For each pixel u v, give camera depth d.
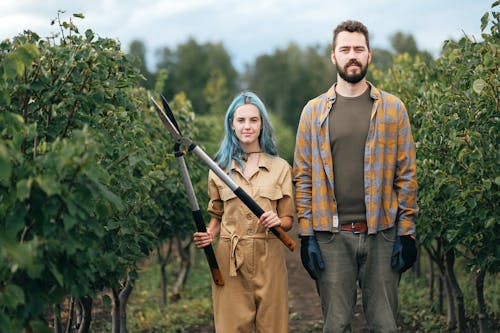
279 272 3.51
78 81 3.08
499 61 3.46
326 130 3.41
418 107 4.27
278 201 3.58
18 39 3.12
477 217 3.67
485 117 3.56
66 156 2.30
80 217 2.55
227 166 3.59
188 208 5.09
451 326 5.21
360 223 3.42
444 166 3.84
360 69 3.35
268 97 53.91
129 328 5.64
